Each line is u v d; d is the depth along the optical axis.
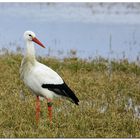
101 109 14.23
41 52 23.12
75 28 30.75
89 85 16.27
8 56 19.52
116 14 35.03
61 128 12.24
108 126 12.45
